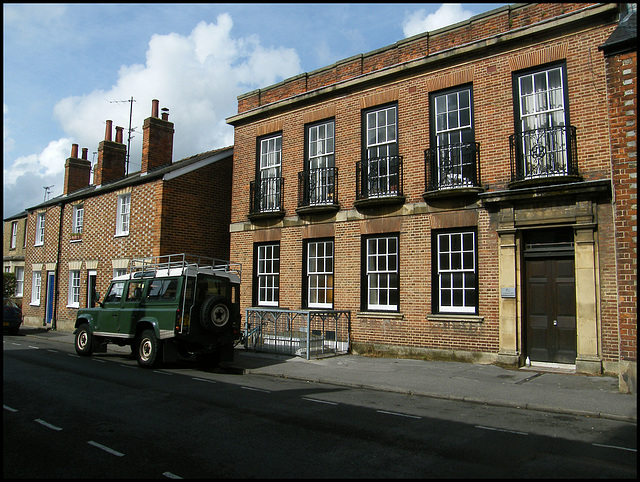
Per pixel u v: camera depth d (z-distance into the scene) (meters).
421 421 6.76
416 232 12.46
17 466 4.95
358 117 13.96
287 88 15.88
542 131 10.83
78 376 10.22
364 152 13.73
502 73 11.51
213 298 11.38
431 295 12.05
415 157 12.72
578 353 9.95
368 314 13.02
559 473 4.79
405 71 13.02
